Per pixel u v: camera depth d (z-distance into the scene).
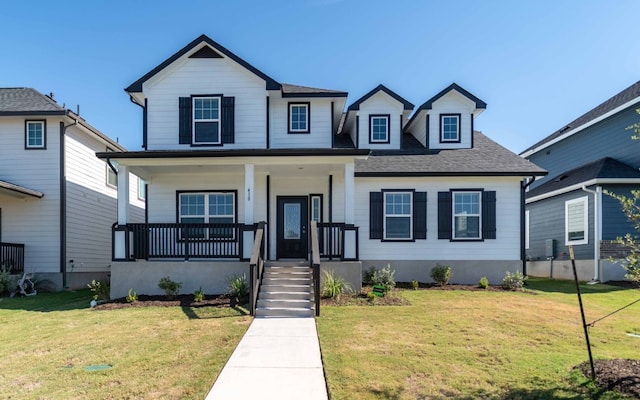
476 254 13.70
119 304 10.28
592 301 10.66
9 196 14.18
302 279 10.57
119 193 11.87
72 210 15.03
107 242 17.72
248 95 13.84
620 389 4.72
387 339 6.92
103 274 17.25
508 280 12.55
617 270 14.41
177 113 13.77
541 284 14.41
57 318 9.07
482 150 15.41
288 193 14.09
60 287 14.23
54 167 14.48
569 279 16.27
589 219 15.31
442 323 8.00
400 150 15.33
